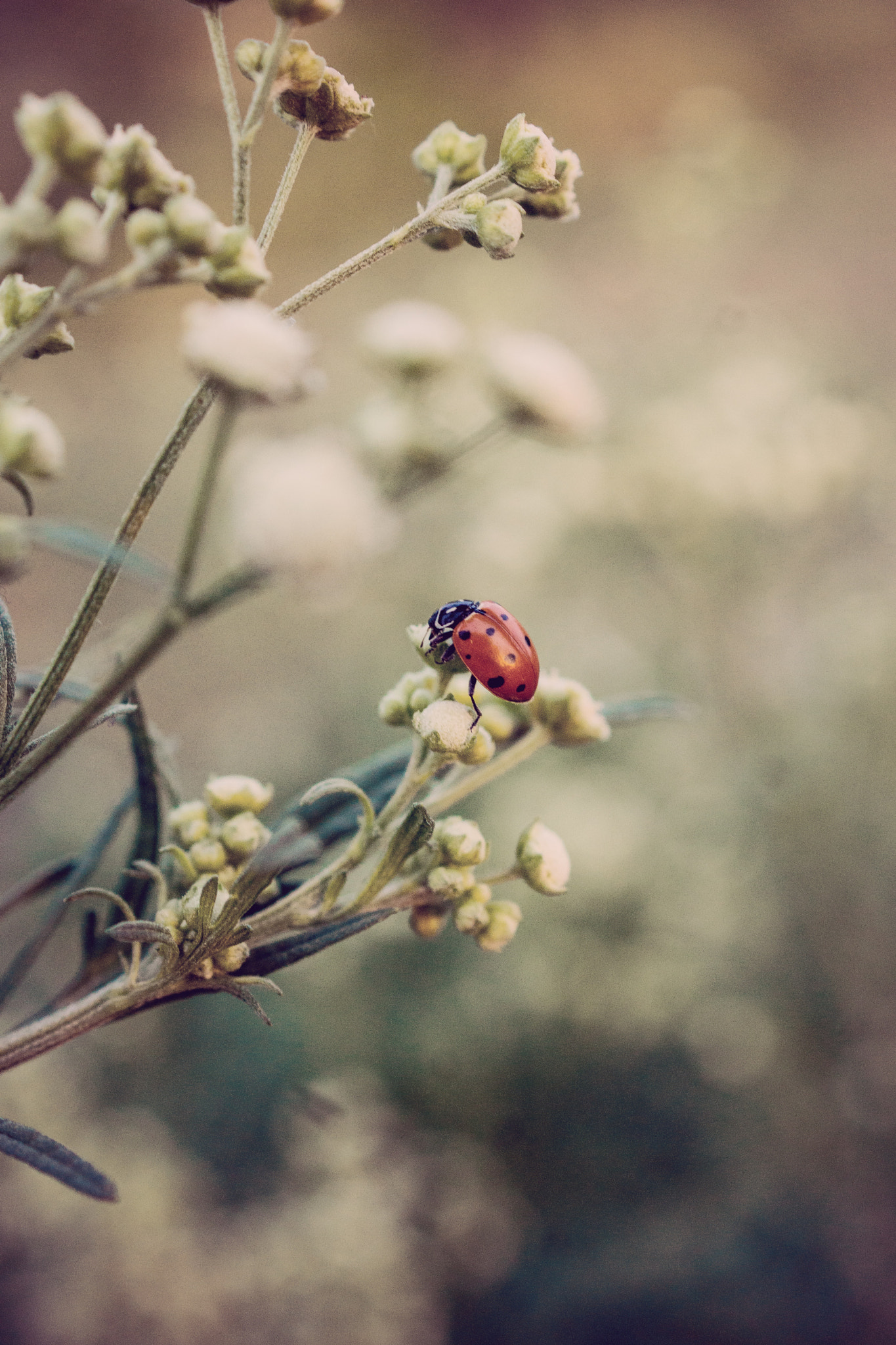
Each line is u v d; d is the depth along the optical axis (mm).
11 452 106
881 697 337
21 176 1010
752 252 770
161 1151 329
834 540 359
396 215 1008
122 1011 115
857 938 343
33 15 1060
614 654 404
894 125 1025
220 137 1020
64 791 440
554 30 1178
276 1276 304
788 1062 344
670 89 1133
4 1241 302
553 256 784
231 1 113
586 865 341
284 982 372
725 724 359
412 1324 306
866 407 358
